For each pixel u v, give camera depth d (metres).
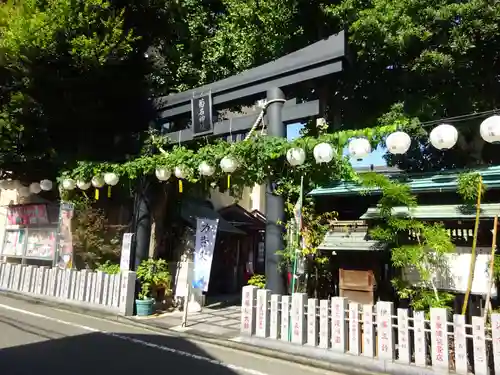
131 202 14.68
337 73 9.01
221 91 10.98
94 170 12.34
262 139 9.40
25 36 10.40
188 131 11.91
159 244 13.33
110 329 9.50
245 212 18.36
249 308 8.41
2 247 16.84
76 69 11.42
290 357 7.48
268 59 12.55
